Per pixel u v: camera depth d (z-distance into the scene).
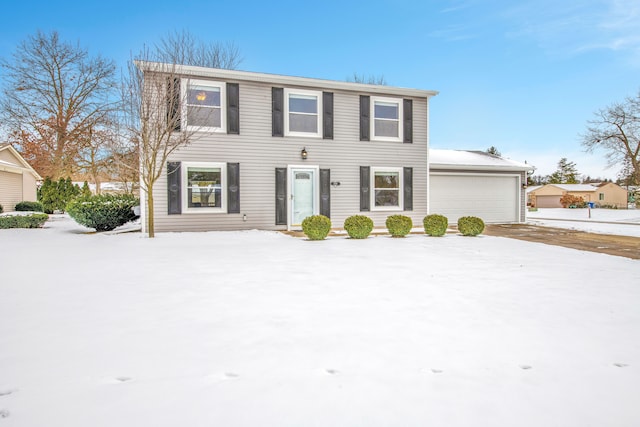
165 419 1.90
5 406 1.99
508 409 2.03
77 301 3.97
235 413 1.96
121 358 2.61
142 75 10.23
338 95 12.60
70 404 2.02
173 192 11.01
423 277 5.26
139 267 5.81
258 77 11.65
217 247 8.09
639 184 24.47
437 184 15.26
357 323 3.36
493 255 7.30
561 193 46.50
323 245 8.54
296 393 2.16
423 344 2.90
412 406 2.04
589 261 6.77
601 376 2.42
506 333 3.15
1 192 19.89
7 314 3.53
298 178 12.32
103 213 11.39
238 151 11.56
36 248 7.84
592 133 24.31
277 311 3.68
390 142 13.22
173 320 3.40
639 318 3.57
